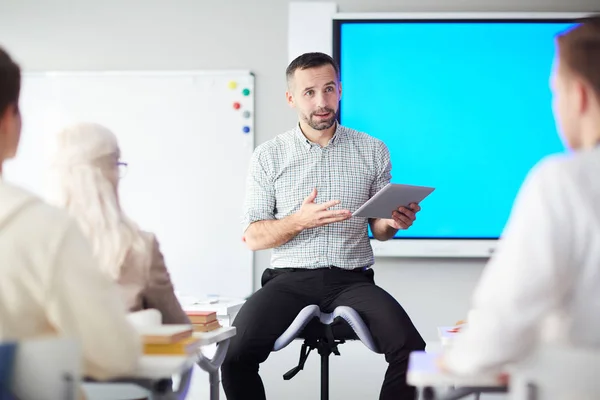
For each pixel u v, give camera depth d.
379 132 4.62
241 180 4.70
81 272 1.29
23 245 1.27
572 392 1.09
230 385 2.58
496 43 4.58
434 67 4.60
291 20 4.69
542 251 1.10
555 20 4.55
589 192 1.12
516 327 1.11
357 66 4.62
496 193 4.58
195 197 4.71
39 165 4.75
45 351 1.13
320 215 2.60
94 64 4.80
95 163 1.70
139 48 4.78
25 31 4.81
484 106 4.58
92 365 1.35
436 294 4.64
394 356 2.49
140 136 4.73
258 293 2.70
